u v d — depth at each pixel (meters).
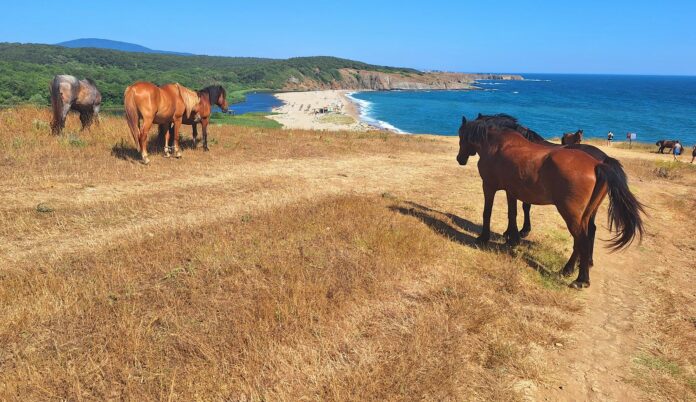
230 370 3.23
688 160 22.91
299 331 3.76
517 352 3.82
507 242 6.68
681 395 3.51
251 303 4.15
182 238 5.57
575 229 5.31
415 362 3.46
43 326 3.64
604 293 5.36
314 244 5.61
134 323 3.68
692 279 5.97
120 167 8.98
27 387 2.95
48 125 11.45
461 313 4.29
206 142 11.80
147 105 9.08
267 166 10.90
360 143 17.17
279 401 2.99
